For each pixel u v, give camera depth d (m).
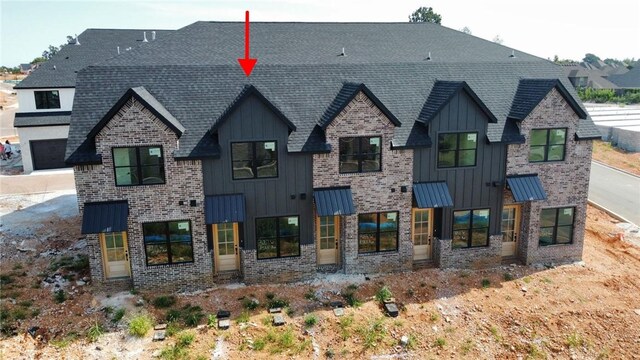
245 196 22.05
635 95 97.00
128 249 21.86
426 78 26.00
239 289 22.33
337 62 30.77
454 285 23.36
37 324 19.02
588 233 30.81
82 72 23.00
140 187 20.92
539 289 23.39
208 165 21.34
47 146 41.78
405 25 39.16
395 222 23.91
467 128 23.44
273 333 19.02
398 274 24.14
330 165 22.53
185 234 21.86
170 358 17.34
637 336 20.23
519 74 27.45
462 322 20.55
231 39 32.34
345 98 22.11
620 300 22.78
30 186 36.25
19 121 40.28
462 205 24.27
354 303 21.27
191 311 20.39
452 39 38.12
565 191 25.34
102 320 19.50
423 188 23.44
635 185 42.31
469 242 24.91
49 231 27.38
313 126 22.78
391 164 23.05
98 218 20.42
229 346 18.22
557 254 26.16
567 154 24.89
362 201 23.19
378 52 33.59
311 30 35.59
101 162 20.28
